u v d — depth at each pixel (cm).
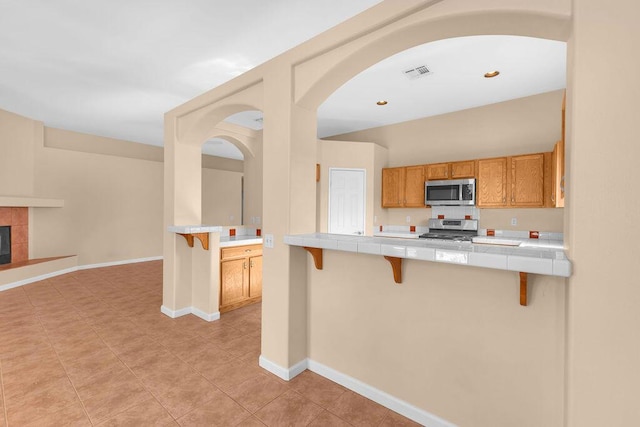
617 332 111
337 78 205
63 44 271
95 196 589
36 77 336
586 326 115
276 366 224
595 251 113
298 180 222
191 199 349
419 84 356
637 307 108
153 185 679
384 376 192
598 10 113
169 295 341
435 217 478
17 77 336
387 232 513
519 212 406
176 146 336
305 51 204
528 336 143
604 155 112
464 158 442
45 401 188
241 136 434
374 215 495
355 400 195
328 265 219
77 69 316
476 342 158
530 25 141
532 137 388
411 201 474
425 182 454
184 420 174
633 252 108
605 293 112
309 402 192
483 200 406
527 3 130
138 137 613
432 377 173
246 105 264
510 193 387
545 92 378
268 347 230
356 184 488
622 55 109
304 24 240
